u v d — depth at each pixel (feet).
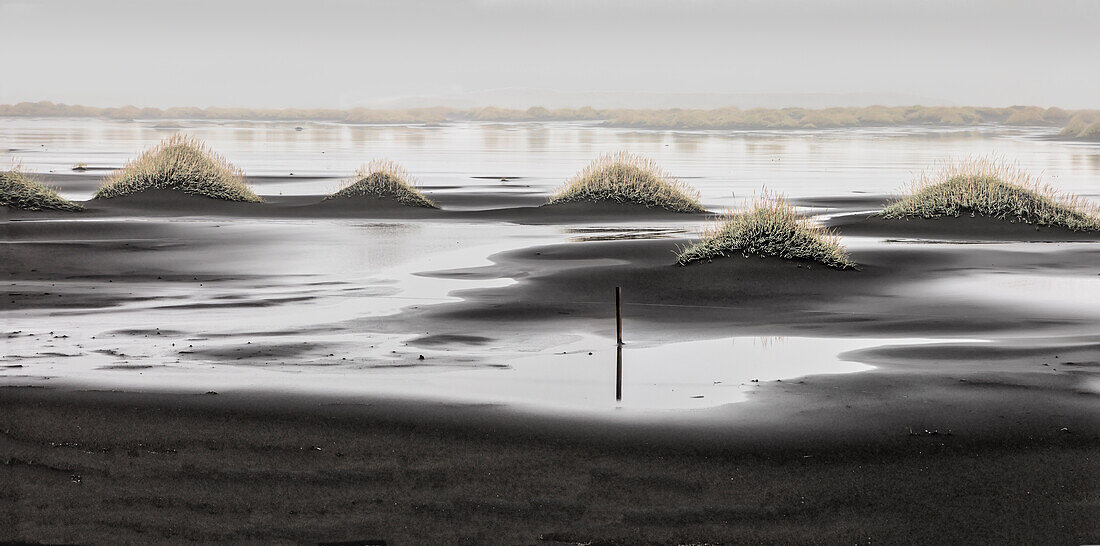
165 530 25.91
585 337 49.80
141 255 82.94
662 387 38.88
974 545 25.21
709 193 159.22
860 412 35.14
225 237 96.58
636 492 28.02
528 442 31.73
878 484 28.58
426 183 181.37
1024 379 39.96
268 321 53.98
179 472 29.25
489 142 397.39
